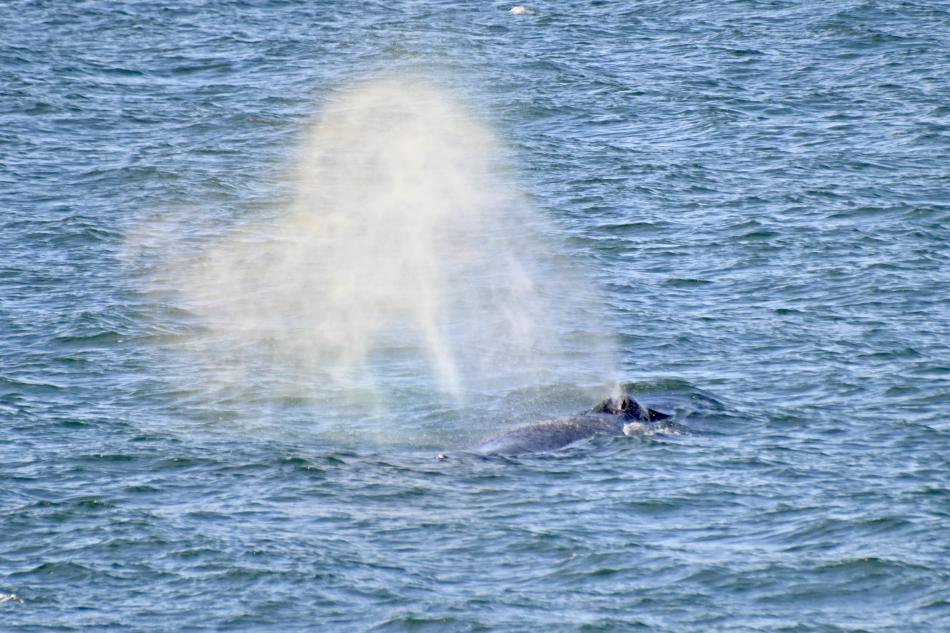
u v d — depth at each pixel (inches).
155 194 6776.6
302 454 3828.7
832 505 3452.3
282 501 3528.5
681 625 2940.5
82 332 4879.4
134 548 3277.6
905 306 4972.9
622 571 3154.5
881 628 2923.2
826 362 4471.0
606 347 4751.5
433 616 2977.4
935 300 5027.1
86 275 5575.8
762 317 4948.3
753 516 3412.9
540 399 4330.7
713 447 3833.7
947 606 2999.5
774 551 3238.2
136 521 3408.0
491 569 3174.2
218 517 3435.0
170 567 3193.9
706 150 7337.6
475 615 2979.8
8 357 4628.4
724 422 4025.6
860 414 4040.4
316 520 3415.4
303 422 4138.8
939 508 3425.2
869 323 4815.5
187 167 7258.9
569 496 3533.5
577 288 5408.5
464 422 4153.5
